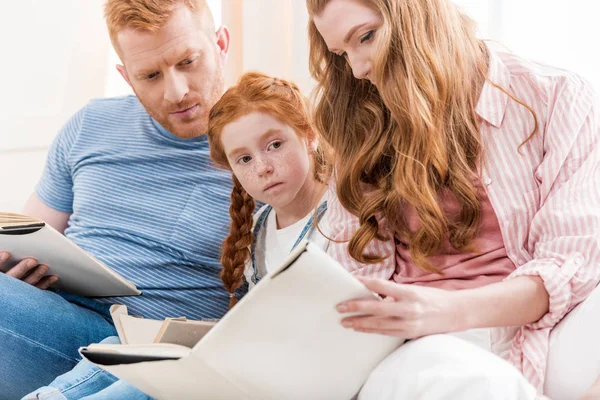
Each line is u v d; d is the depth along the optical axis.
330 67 1.25
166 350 0.88
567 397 0.96
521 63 1.16
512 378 0.83
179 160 1.58
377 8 1.10
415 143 1.11
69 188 1.71
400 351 0.90
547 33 1.53
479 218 1.12
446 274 1.13
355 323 0.87
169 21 1.46
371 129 1.23
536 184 1.11
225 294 1.52
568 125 1.09
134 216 1.56
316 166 1.37
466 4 1.61
